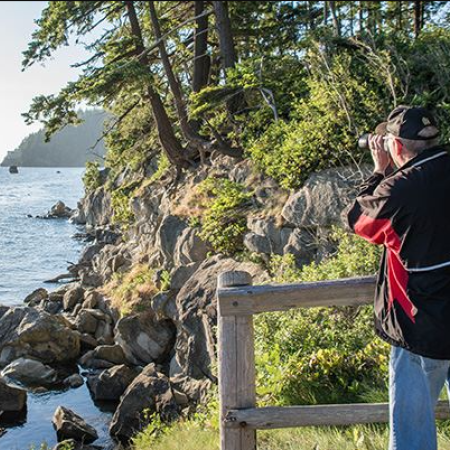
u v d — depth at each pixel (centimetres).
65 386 1628
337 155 1230
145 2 2367
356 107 1238
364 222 277
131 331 1712
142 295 1834
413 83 1238
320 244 1205
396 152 282
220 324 343
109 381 1514
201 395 1241
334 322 725
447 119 1166
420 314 263
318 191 1225
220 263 1488
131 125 2888
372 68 1240
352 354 639
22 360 1705
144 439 824
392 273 274
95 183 4703
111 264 2505
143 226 2459
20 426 1356
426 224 258
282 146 1408
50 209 6869
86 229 4844
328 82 1280
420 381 275
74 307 2300
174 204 2047
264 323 762
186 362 1370
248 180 1598
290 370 614
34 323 1816
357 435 419
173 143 2316
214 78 2395
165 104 2720
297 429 499
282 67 1742
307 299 337
